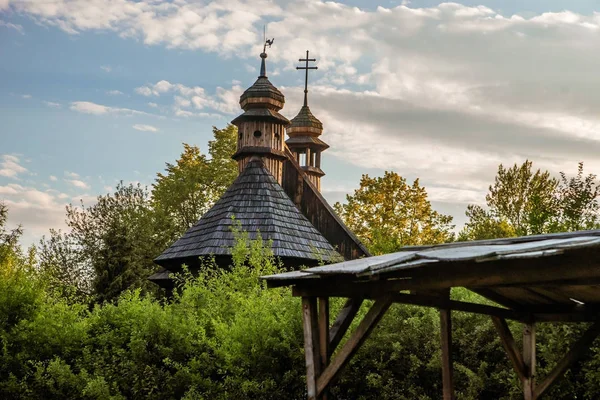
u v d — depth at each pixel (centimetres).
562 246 504
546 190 2764
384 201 4291
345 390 1021
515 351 815
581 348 773
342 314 745
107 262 3338
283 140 2698
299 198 2731
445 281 610
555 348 926
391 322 1044
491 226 2789
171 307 1220
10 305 1164
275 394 982
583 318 771
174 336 1074
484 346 1011
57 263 3425
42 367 1061
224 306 1212
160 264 2295
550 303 798
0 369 1099
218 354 1043
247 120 2647
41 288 1220
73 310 1202
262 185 2372
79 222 3734
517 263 554
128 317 1143
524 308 826
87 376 1047
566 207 1429
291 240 2178
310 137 3644
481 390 973
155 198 4575
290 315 1034
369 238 4125
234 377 1004
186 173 4591
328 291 720
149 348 1072
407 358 1021
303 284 739
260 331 1016
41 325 1134
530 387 814
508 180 2834
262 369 1005
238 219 2212
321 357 728
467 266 593
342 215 4406
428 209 4272
